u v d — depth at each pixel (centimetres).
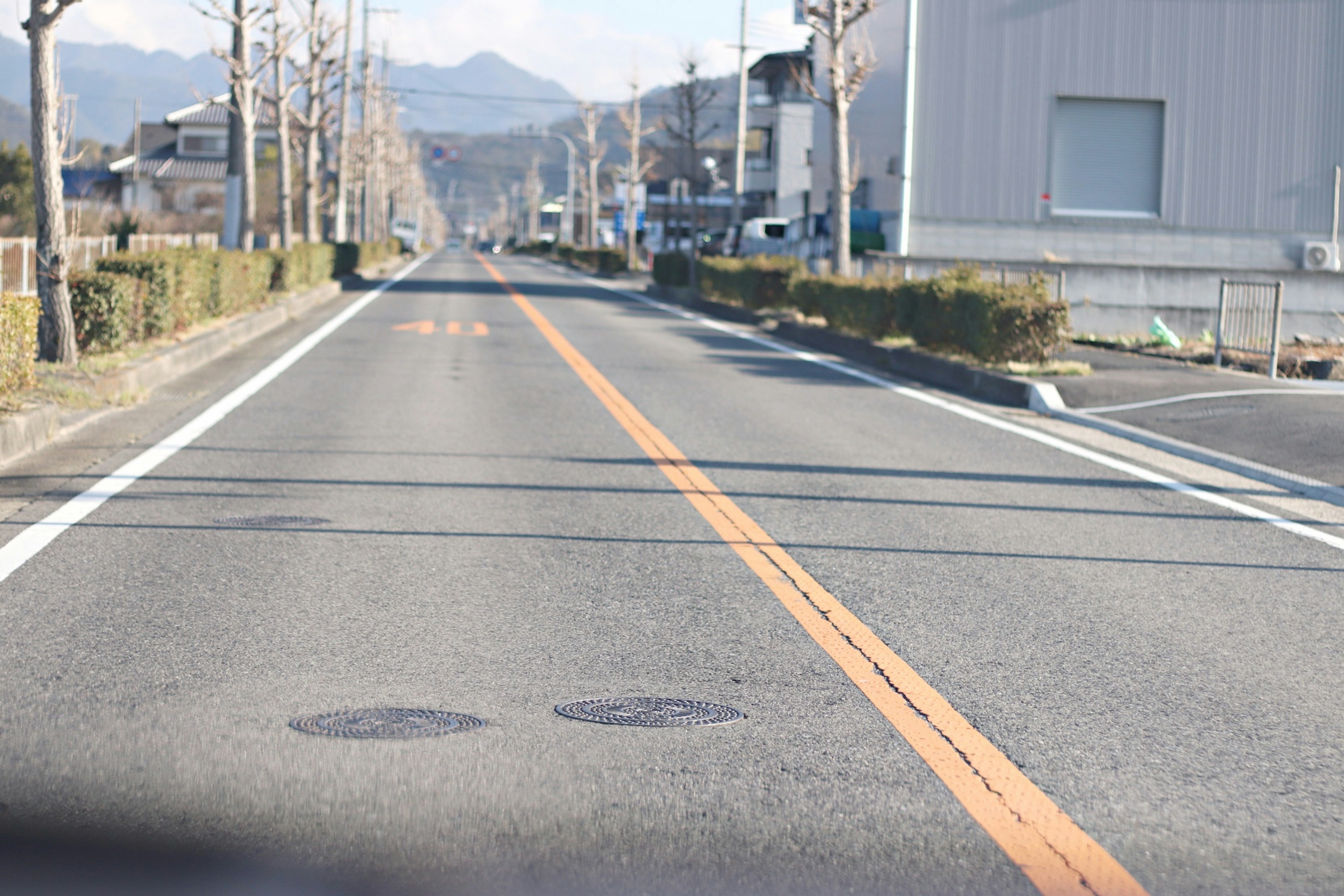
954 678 544
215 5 2894
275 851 366
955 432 1322
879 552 780
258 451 1068
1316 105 3356
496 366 1784
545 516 855
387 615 612
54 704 480
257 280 2430
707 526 837
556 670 539
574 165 10238
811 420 1368
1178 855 380
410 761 435
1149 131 3350
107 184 9038
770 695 516
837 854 375
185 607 615
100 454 1027
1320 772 449
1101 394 1522
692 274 4109
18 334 1112
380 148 8369
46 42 1349
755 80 7650
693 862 366
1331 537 858
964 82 3316
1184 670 563
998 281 2230
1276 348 1744
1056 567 754
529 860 365
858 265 3011
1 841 369
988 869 368
